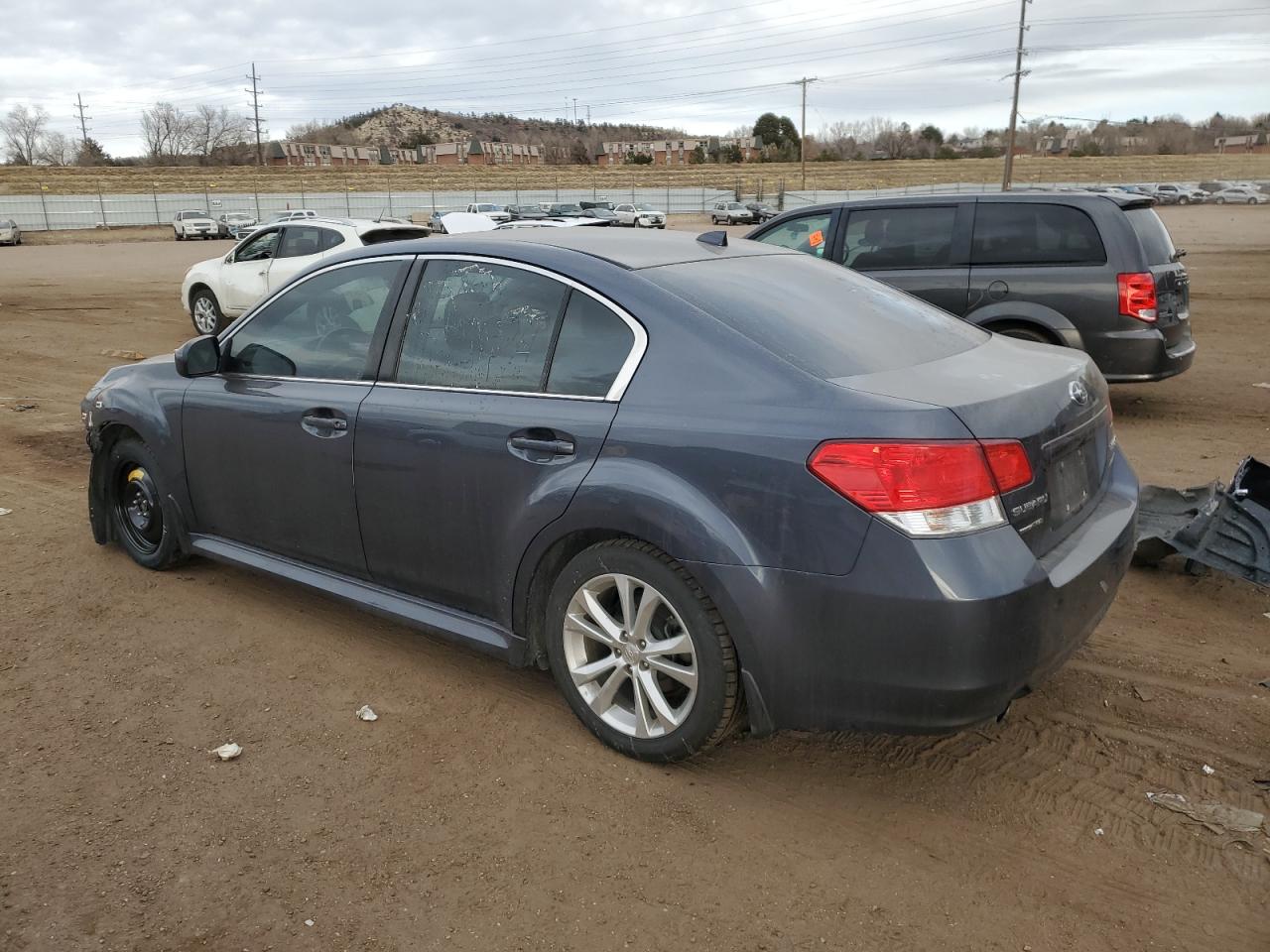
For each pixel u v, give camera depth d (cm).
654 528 288
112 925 250
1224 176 10112
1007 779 312
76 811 296
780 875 269
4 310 1664
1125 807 297
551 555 325
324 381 388
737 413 282
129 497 495
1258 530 434
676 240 378
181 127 12744
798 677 274
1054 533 290
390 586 379
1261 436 738
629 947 243
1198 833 285
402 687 372
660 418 293
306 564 410
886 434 259
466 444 334
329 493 382
